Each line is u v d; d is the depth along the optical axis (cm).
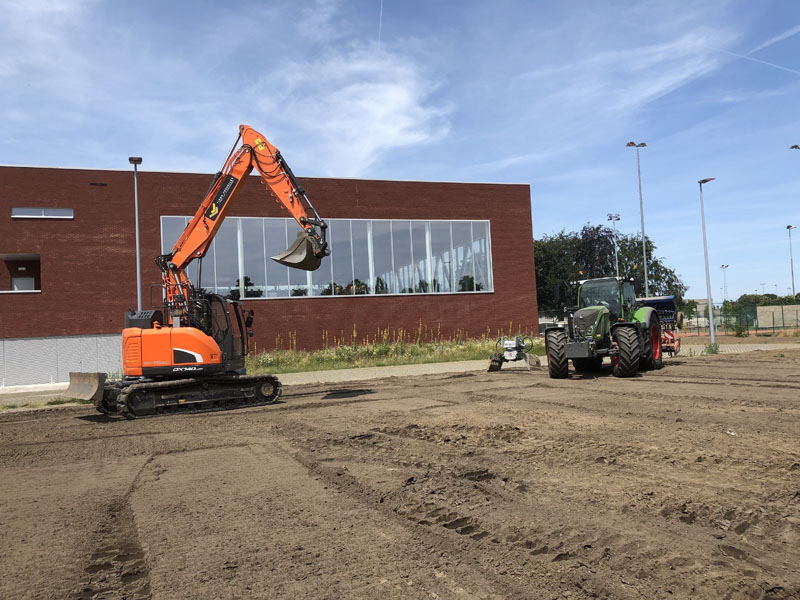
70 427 1182
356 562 412
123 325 2744
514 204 3475
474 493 559
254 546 452
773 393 1143
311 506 546
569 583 365
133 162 2317
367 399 1395
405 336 3222
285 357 2756
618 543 421
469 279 3372
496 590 361
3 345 2612
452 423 952
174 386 1294
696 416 914
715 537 427
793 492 518
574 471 618
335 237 3127
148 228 2792
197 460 784
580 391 1303
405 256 3250
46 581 405
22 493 650
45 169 2678
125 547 464
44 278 2664
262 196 2989
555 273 5931
